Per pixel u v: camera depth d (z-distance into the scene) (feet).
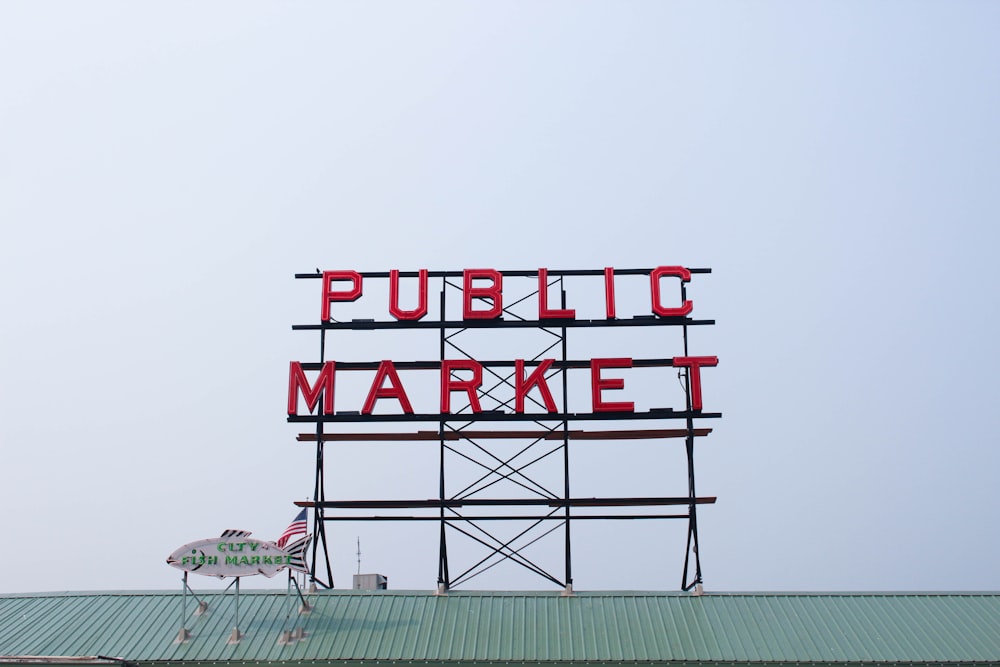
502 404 183.01
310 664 156.15
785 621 162.71
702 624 162.20
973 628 160.76
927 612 164.45
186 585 163.22
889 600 167.63
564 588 171.32
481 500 177.06
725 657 155.53
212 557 163.84
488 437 181.68
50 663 155.53
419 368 185.47
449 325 186.19
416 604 168.14
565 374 183.32
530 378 182.80
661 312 184.75
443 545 175.11
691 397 181.06
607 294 186.50
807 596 168.66
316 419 182.09
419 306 186.80
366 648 158.40
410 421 182.50
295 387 184.03
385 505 178.19
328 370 184.14
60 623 165.68
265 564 164.04
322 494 178.81
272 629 162.81
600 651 157.07
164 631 163.12
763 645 157.79
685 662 154.92
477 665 155.53
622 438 180.45
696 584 169.89
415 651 157.69
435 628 162.40
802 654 156.04
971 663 154.30
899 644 157.89
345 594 170.60
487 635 160.76
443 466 179.63
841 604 166.50
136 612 167.94
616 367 183.62
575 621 163.43
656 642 158.71
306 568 165.68
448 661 155.84
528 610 166.20
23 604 171.42
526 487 177.58
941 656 155.43
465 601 168.66
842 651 156.56
